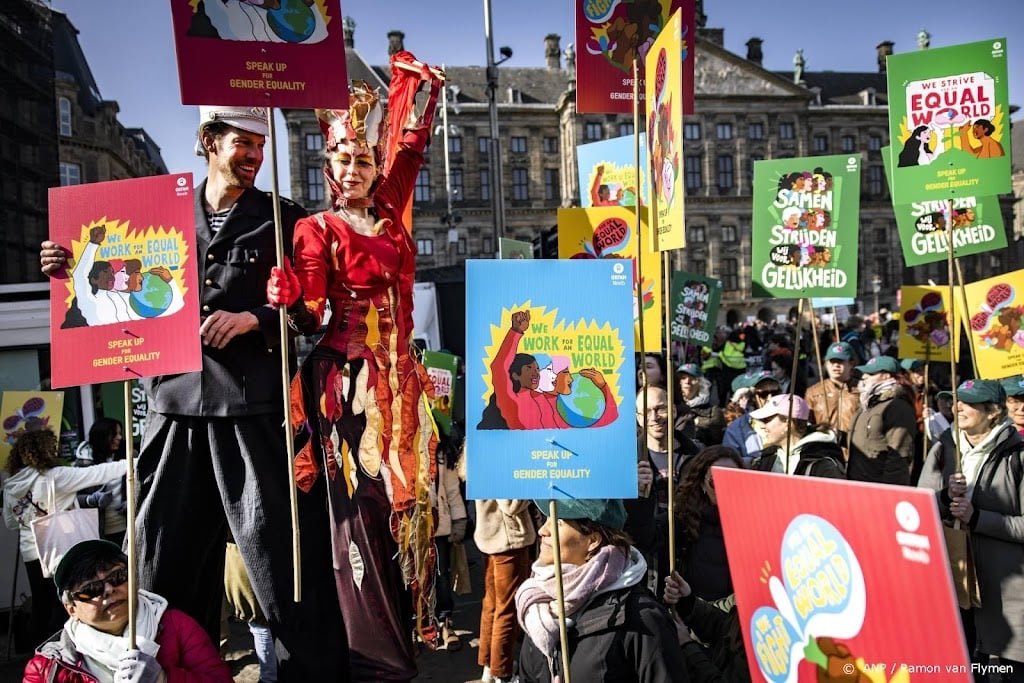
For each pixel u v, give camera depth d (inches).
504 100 2352.4
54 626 214.1
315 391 115.6
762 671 66.2
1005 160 165.6
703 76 2284.7
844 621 57.9
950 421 263.1
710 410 288.5
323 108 110.9
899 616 54.0
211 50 107.0
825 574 59.2
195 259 107.3
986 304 224.4
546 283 102.5
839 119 2362.2
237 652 224.1
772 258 196.5
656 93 131.3
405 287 123.5
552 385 101.5
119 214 108.4
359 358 116.2
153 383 120.2
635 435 101.3
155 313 106.6
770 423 188.1
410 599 119.6
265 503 115.9
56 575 107.1
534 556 205.0
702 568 150.3
